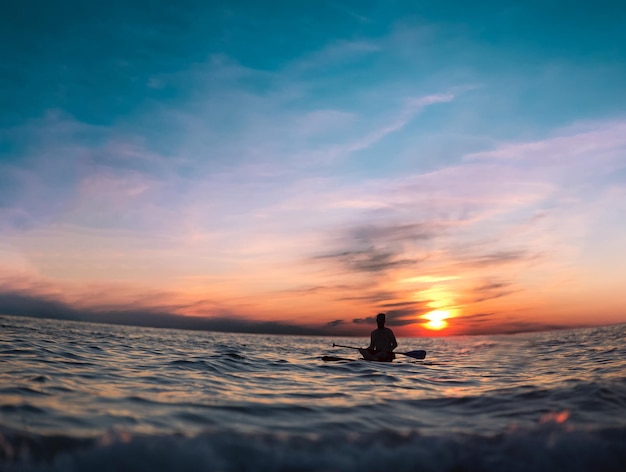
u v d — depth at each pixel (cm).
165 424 404
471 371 947
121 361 930
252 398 555
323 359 1209
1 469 278
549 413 473
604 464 316
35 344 1186
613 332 3353
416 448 337
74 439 338
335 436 372
